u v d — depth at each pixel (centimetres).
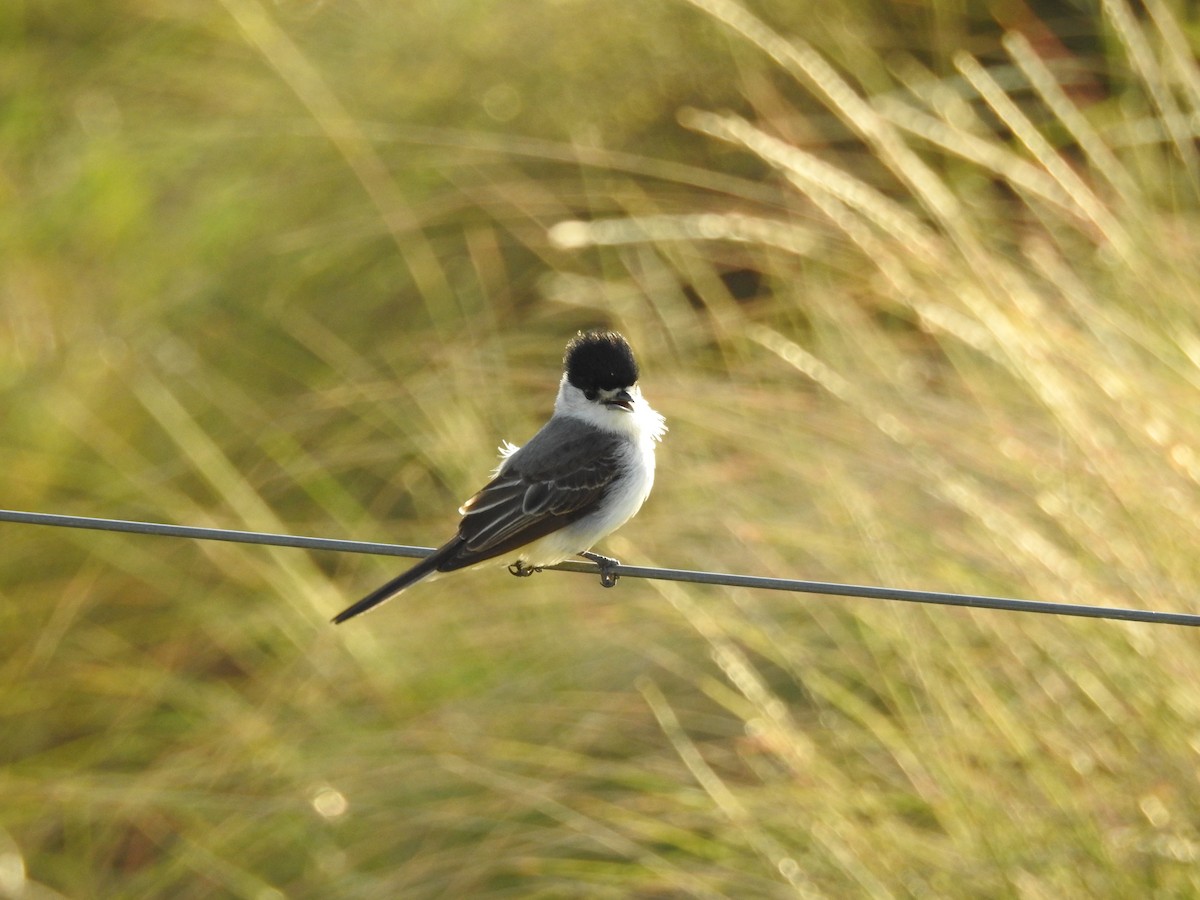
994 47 1605
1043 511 1074
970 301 1093
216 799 1215
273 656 1345
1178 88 1341
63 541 1385
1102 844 908
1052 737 959
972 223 1308
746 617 1155
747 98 1600
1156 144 1373
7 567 1368
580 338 988
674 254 1545
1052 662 1002
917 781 997
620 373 967
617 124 1662
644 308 1495
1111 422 1033
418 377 1491
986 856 934
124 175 1670
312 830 1193
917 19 1625
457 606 1306
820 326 1326
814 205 1436
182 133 1719
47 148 1753
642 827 1100
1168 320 1093
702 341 1448
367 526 1395
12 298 1546
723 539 1238
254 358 1561
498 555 913
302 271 1605
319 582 1339
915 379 1265
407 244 1614
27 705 1309
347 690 1262
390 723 1232
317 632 1293
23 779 1265
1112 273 1226
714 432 1309
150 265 1599
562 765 1155
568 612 1273
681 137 1648
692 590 1206
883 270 1192
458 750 1180
